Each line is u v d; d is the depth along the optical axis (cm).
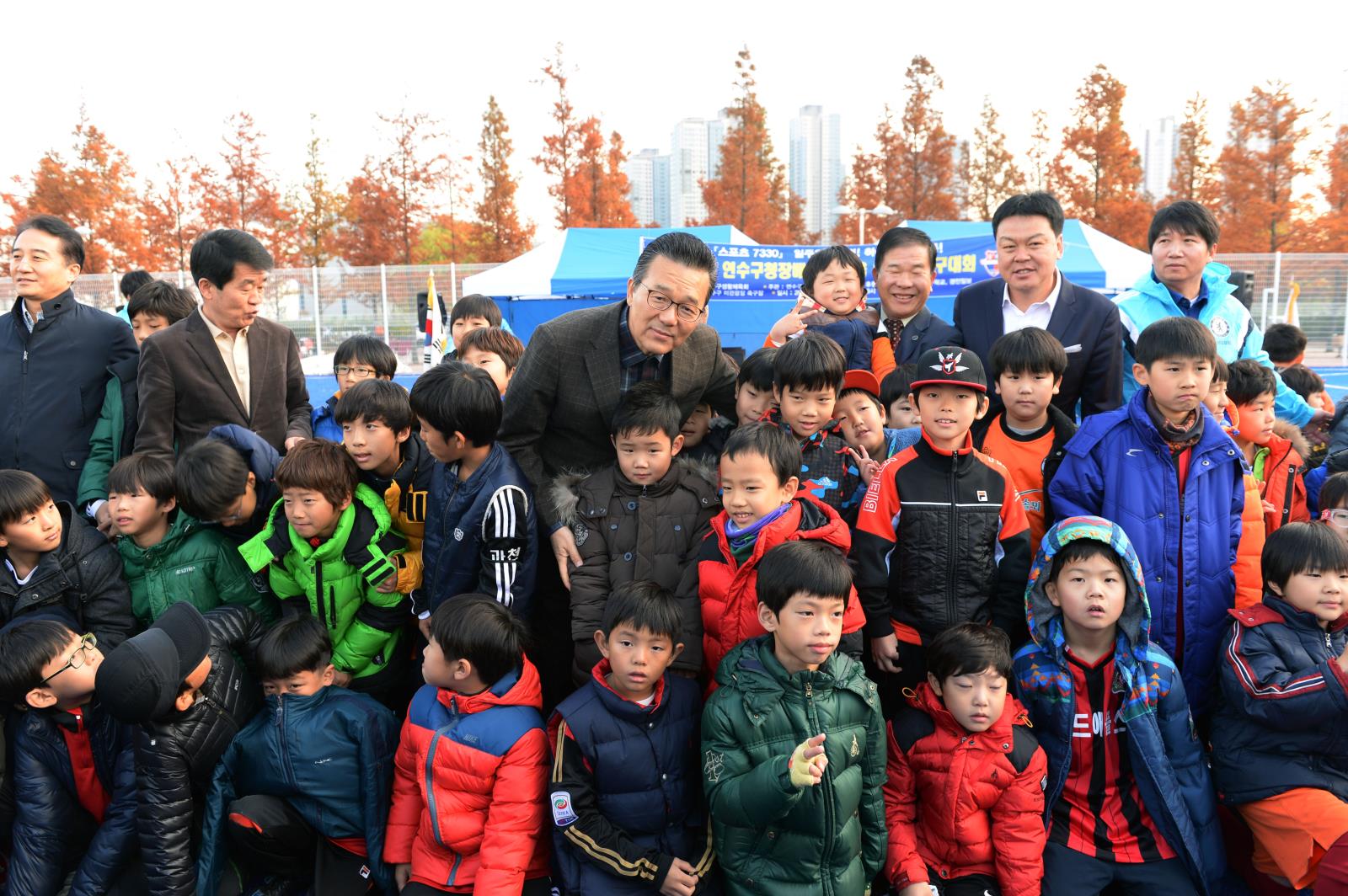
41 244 357
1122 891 264
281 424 376
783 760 221
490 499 271
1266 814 256
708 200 3691
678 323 258
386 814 270
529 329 1622
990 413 336
